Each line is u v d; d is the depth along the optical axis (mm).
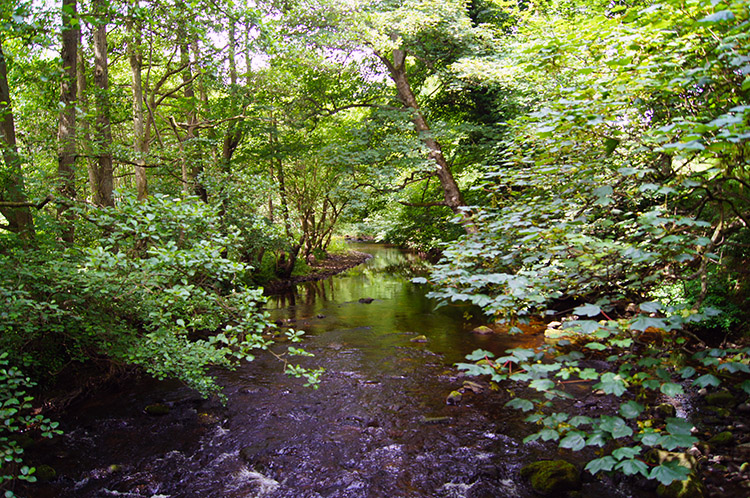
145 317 5707
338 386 7754
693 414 5992
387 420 6473
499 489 4848
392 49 14328
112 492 4930
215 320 5648
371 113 15250
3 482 4660
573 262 3480
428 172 15133
